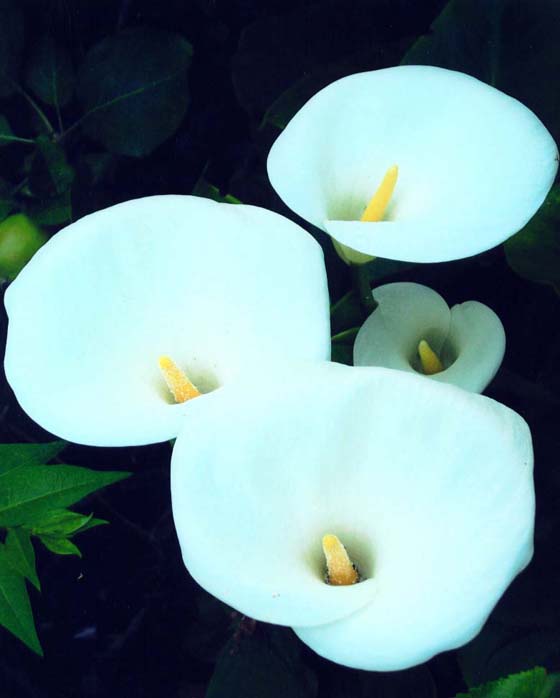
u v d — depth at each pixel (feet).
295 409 2.23
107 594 3.05
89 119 2.99
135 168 3.06
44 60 3.01
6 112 3.07
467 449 2.21
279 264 2.36
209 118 3.06
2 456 2.46
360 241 2.33
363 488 2.28
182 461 2.19
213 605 2.97
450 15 2.78
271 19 2.92
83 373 2.35
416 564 2.19
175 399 2.40
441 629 2.10
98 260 2.39
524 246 2.67
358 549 2.31
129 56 2.96
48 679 2.99
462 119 2.49
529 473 2.17
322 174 2.51
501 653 2.59
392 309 2.67
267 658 2.71
